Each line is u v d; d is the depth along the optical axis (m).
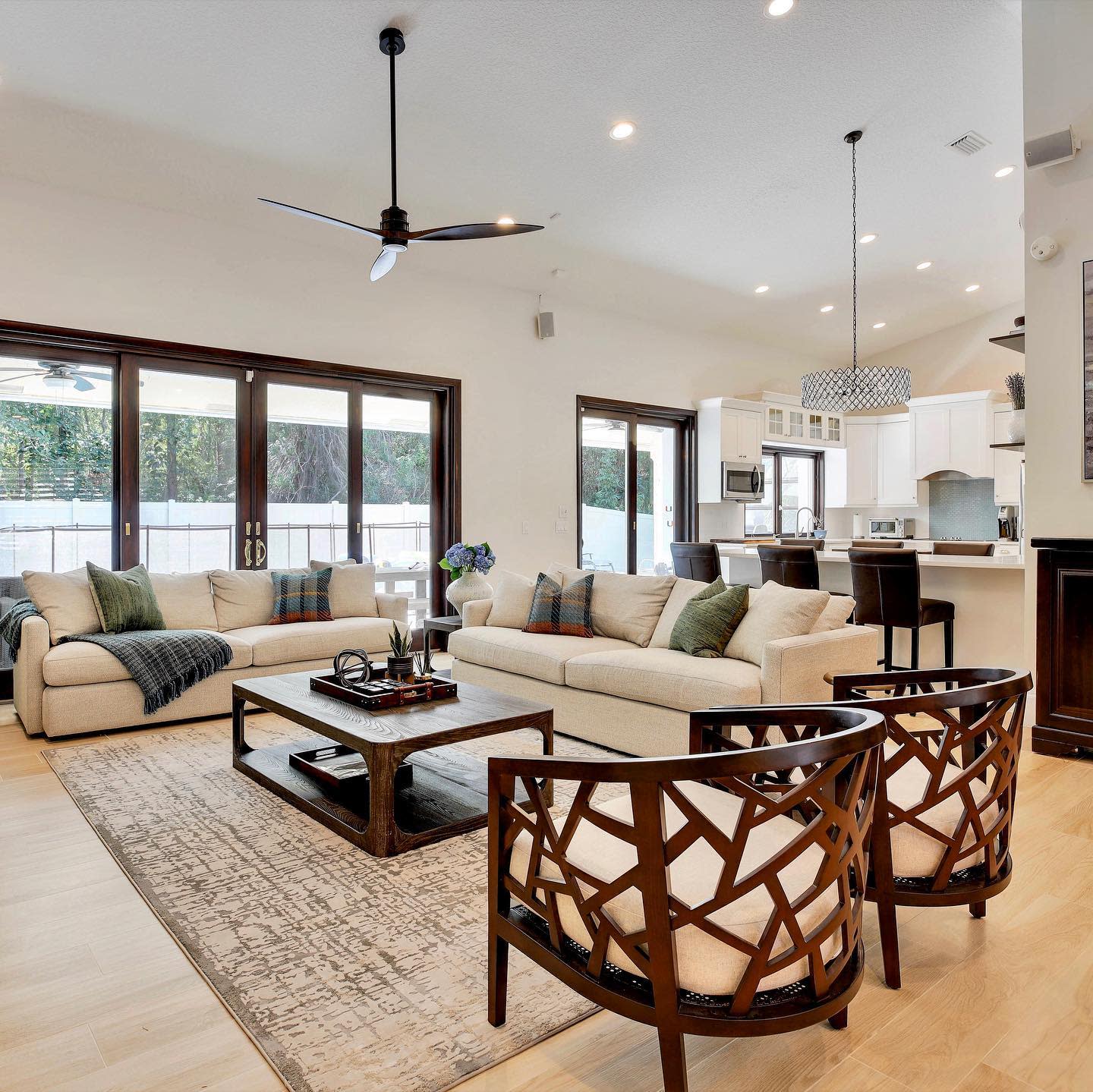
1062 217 3.68
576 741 3.85
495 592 4.91
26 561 4.73
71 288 4.71
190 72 3.85
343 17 3.58
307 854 2.50
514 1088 1.44
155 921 2.07
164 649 4.06
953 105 4.86
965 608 4.78
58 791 3.10
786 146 5.12
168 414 5.17
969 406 8.55
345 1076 1.46
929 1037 1.58
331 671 3.60
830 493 9.84
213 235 5.25
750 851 1.49
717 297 7.57
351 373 5.89
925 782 1.92
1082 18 3.59
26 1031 1.60
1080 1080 1.46
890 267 7.32
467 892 2.23
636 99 4.43
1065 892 2.23
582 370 7.39
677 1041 1.24
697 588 3.96
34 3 3.36
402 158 4.74
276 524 5.65
